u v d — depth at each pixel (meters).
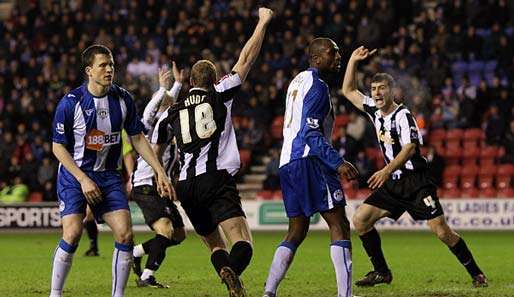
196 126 23.44
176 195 23.56
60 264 22.56
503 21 77.44
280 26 77.06
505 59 74.12
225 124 23.61
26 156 70.31
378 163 68.62
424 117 70.88
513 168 68.44
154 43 78.00
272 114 73.88
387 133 28.00
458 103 71.62
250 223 65.31
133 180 29.73
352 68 28.84
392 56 73.19
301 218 23.27
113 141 22.80
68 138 22.52
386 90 27.78
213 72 24.16
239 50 75.81
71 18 82.00
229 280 22.25
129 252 22.47
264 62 75.00
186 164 23.56
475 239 54.59
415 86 71.44
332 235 22.91
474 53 75.62
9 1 95.38
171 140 26.48
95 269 36.53
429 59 73.56
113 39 78.75
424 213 28.36
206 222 23.83
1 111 76.69
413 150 27.08
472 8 77.38
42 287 30.00
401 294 27.02
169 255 44.41
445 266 37.50
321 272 34.91
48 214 66.31
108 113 22.61
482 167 69.25
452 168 69.81
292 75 74.12
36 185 69.62
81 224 22.62
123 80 74.50
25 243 54.75
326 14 76.56
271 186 68.25
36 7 83.56
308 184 22.69
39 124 73.88
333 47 23.22
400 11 78.19
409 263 39.03
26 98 75.12
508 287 28.92
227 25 76.88
